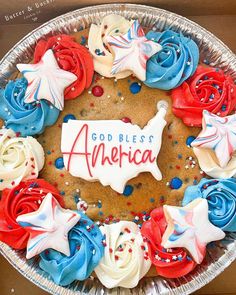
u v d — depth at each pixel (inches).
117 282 17.5
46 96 17.9
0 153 18.0
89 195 18.4
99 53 18.6
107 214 18.4
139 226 18.3
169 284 18.1
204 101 18.4
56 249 17.3
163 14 19.0
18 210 17.8
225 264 18.1
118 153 17.8
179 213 17.4
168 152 18.5
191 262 17.8
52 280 17.8
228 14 21.2
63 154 17.9
